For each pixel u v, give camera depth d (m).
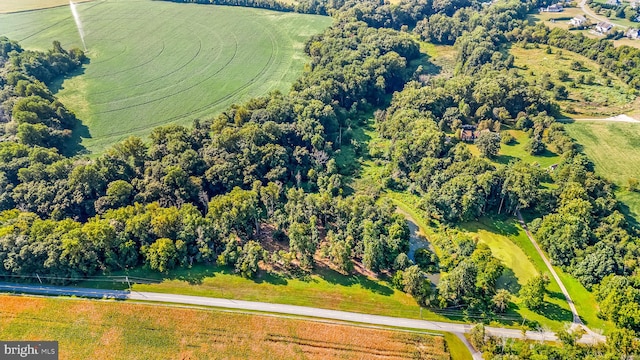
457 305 100.94
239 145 144.12
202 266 108.38
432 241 124.00
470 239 117.31
